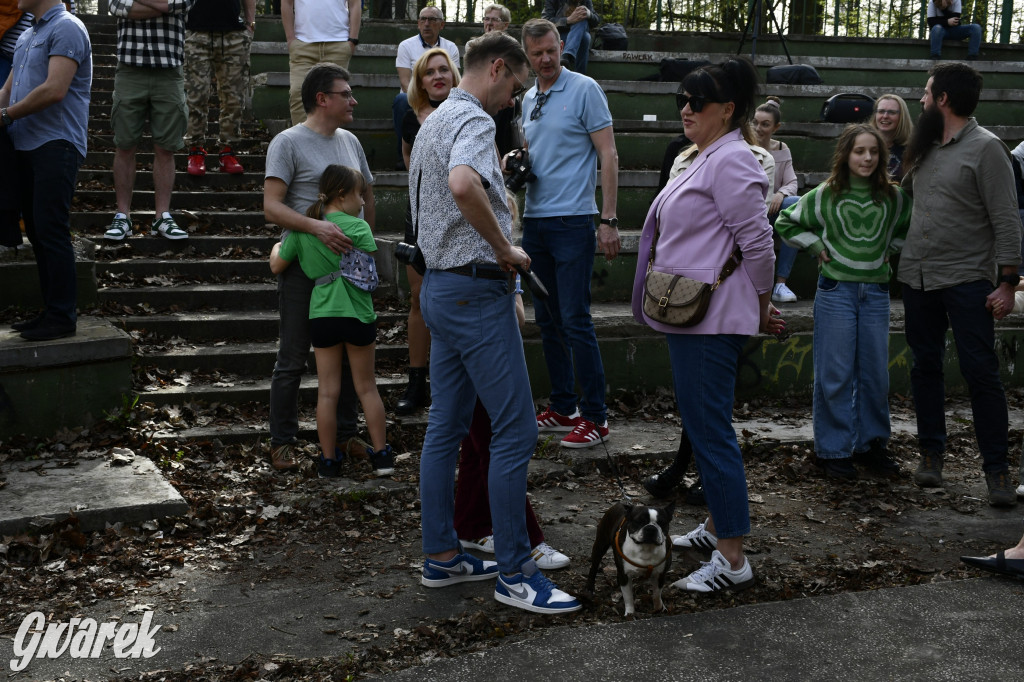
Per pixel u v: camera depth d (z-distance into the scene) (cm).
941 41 1234
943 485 521
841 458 522
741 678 301
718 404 366
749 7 1423
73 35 508
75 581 372
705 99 357
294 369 500
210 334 630
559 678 300
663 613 354
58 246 521
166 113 712
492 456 356
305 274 486
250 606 357
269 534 426
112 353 530
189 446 517
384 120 887
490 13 789
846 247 516
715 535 404
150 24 695
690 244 365
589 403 550
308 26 834
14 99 521
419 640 330
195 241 724
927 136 490
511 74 348
